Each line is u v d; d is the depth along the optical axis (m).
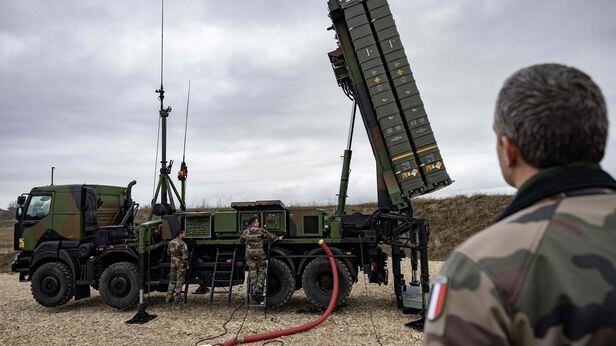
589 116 1.02
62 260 9.71
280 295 8.47
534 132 1.04
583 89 1.04
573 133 1.02
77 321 8.24
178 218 9.48
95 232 9.83
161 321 8.08
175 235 9.41
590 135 1.02
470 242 1.08
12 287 13.09
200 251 9.45
